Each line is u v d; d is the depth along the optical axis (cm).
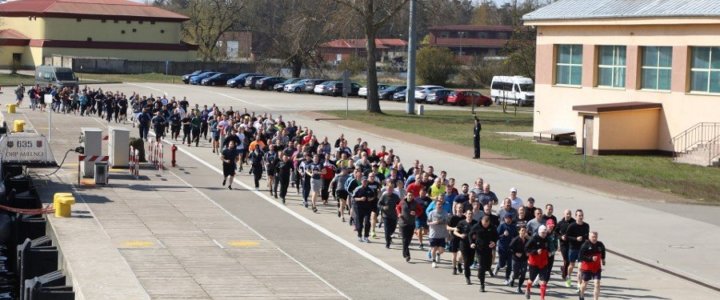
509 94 10606
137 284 2541
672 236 3528
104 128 6725
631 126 5897
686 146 5731
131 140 5066
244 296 2470
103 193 4116
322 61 12888
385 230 3148
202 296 2448
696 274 2928
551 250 2586
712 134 5612
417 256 3064
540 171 5075
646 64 6041
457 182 4694
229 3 15600
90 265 2736
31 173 4597
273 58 14375
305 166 3903
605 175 4962
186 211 3750
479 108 9988
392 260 2995
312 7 10369
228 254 2995
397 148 6097
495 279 2777
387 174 3641
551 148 6181
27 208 3944
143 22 14100
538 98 6800
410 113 8644
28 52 13675
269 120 5425
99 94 7706
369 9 8450
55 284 2592
